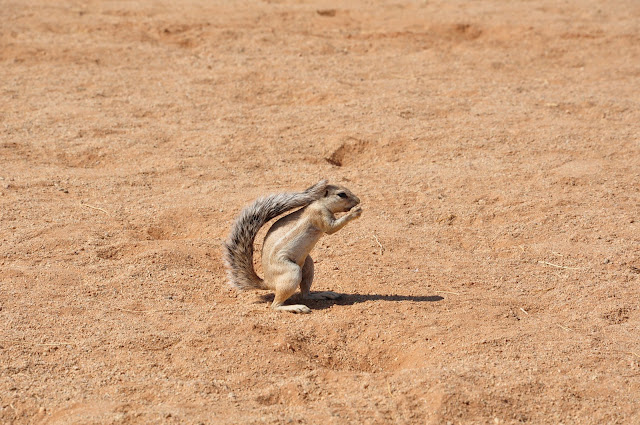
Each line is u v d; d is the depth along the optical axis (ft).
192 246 87.51
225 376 62.64
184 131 129.18
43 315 70.95
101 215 96.68
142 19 199.82
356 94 149.69
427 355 65.92
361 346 68.28
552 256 87.56
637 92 152.46
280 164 116.98
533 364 63.87
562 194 105.60
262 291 78.84
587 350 66.54
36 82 152.56
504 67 170.91
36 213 96.17
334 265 84.12
